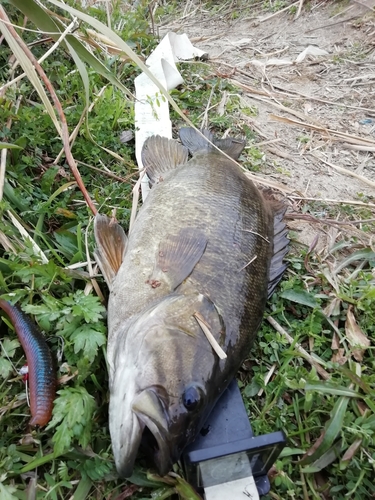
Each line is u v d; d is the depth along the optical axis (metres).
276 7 1.15
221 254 0.40
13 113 0.53
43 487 0.32
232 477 0.32
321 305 0.49
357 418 0.39
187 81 0.81
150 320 0.35
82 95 0.59
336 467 0.37
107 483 0.34
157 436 0.30
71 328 0.37
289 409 0.41
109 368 0.36
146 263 0.40
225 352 0.36
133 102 0.67
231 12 1.18
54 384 0.35
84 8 0.78
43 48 0.64
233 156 0.60
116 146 0.60
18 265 0.39
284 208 0.51
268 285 0.44
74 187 0.53
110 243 0.44
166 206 0.45
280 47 1.00
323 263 0.54
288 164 0.69
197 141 0.60
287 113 0.79
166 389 0.32
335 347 0.45
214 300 0.38
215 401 0.35
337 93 0.85
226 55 0.96
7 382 0.36
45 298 0.38
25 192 0.49
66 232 0.47
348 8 1.08
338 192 0.65
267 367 0.43
